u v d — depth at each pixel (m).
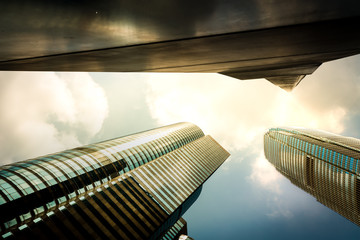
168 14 3.76
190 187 111.44
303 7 3.60
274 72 17.77
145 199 80.44
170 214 84.50
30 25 3.46
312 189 171.75
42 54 5.86
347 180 135.12
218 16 3.98
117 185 76.12
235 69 14.57
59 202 57.34
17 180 53.62
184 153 137.50
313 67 17.05
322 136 170.50
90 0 2.96
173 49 6.71
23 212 49.59
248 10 3.71
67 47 5.29
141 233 67.38
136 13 3.64
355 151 139.50
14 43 4.41
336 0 3.27
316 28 4.84
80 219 57.16
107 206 65.94
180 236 136.50
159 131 149.38
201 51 7.29
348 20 4.28
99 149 89.62
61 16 3.30
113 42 5.31
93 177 71.81
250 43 6.27
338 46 7.61
